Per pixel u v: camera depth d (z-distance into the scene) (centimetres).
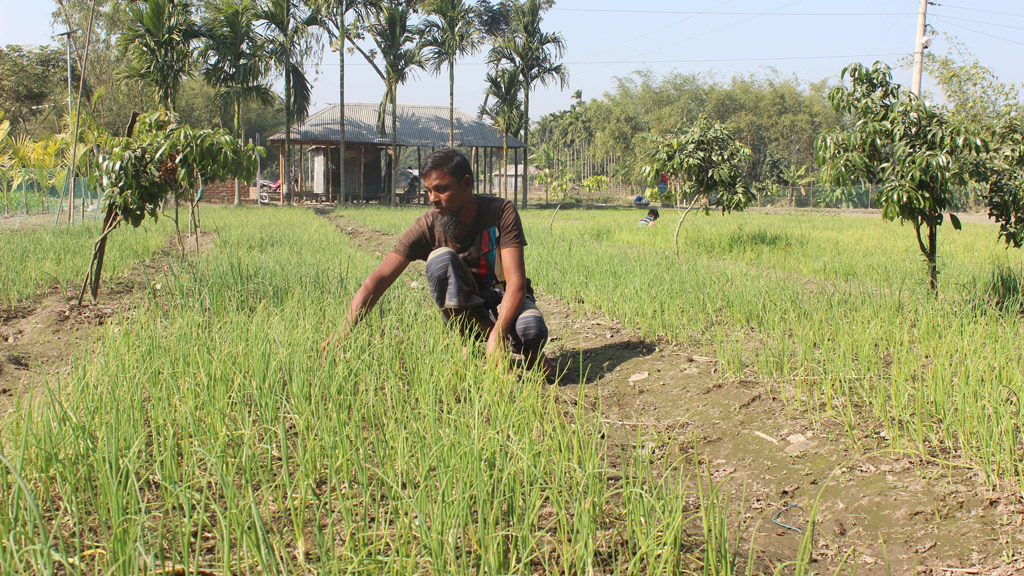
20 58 4066
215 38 2747
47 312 582
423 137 3912
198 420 303
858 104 624
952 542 260
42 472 263
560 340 575
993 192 614
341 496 240
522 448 280
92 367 355
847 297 630
